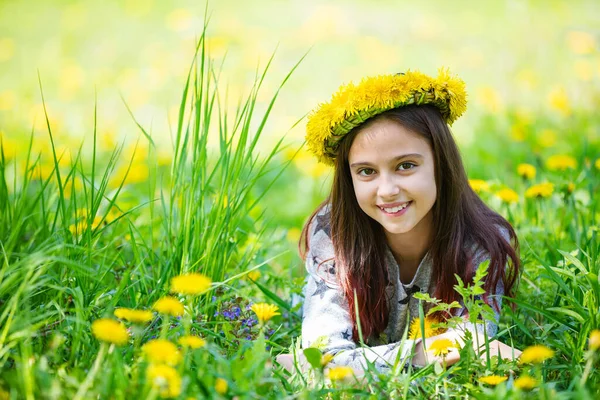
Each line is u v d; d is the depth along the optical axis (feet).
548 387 6.48
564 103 17.39
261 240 10.82
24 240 9.90
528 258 9.77
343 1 37.68
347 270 8.48
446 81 8.05
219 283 7.85
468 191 8.59
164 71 26.53
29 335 6.38
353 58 28.53
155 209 12.32
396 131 7.73
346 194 8.49
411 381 7.06
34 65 28.60
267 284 9.84
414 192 7.79
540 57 25.64
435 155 8.02
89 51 30.19
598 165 11.42
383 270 8.62
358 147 7.89
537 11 32.27
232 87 23.22
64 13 35.60
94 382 6.13
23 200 8.80
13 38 32.14
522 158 15.72
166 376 5.53
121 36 32.04
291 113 23.30
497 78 24.03
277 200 15.78
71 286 7.81
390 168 7.80
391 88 7.73
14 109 22.62
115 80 26.68
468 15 33.78
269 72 27.14
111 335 5.77
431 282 8.60
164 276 8.28
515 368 7.02
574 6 32.68
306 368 7.56
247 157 8.71
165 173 15.56
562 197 10.96
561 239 10.32
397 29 32.14
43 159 16.46
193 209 8.60
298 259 12.34
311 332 8.38
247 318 8.24
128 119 22.36
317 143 8.36
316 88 25.67
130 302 8.11
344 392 6.73
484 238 8.34
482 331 7.91
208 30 31.76
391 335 8.93
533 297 9.06
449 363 7.54
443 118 8.30
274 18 34.78
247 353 6.53
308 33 31.27
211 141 19.04
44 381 5.85
